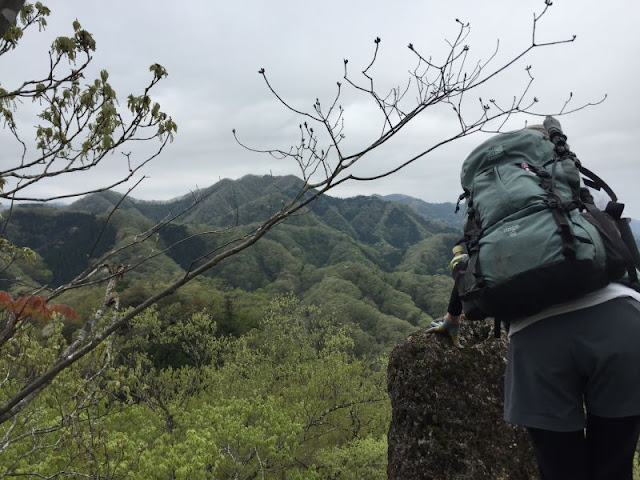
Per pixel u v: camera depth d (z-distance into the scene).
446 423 3.05
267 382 21.34
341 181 1.51
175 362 33.34
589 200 1.45
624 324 1.28
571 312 1.33
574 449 1.36
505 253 1.34
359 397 19.27
